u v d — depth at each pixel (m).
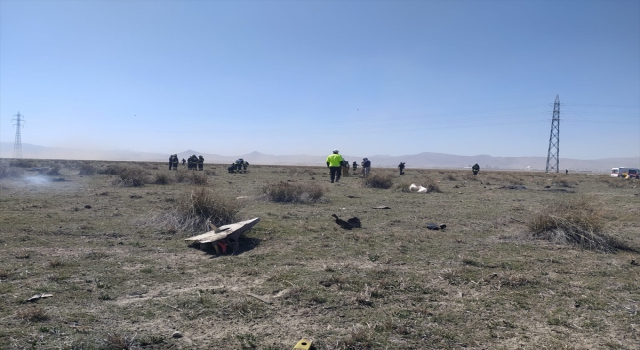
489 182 33.94
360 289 6.40
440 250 8.96
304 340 4.66
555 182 35.12
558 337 5.00
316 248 8.91
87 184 22.11
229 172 38.72
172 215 10.94
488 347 4.73
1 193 16.92
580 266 7.97
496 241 9.95
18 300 5.64
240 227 8.80
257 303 5.81
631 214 14.84
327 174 40.81
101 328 4.93
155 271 7.13
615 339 4.98
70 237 9.38
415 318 5.44
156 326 5.05
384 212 14.34
